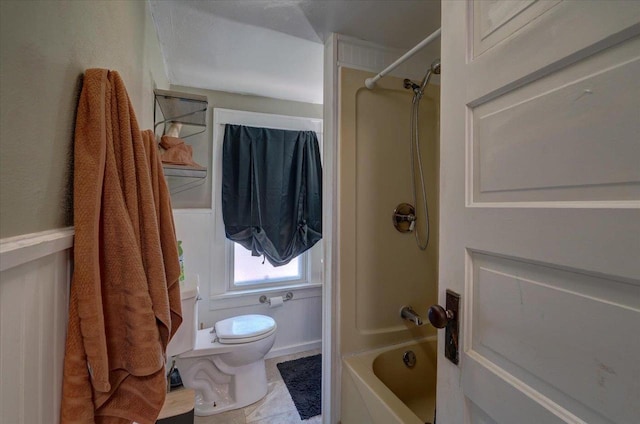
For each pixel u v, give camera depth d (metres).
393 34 1.45
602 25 0.38
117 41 0.80
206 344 1.72
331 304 1.46
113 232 0.56
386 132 1.57
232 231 2.24
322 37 1.50
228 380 1.80
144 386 0.59
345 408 1.43
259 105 2.38
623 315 0.36
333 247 1.46
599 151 0.38
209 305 2.20
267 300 2.35
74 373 0.51
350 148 1.48
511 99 0.51
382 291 1.58
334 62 1.44
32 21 0.43
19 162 0.41
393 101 1.59
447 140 0.67
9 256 0.37
